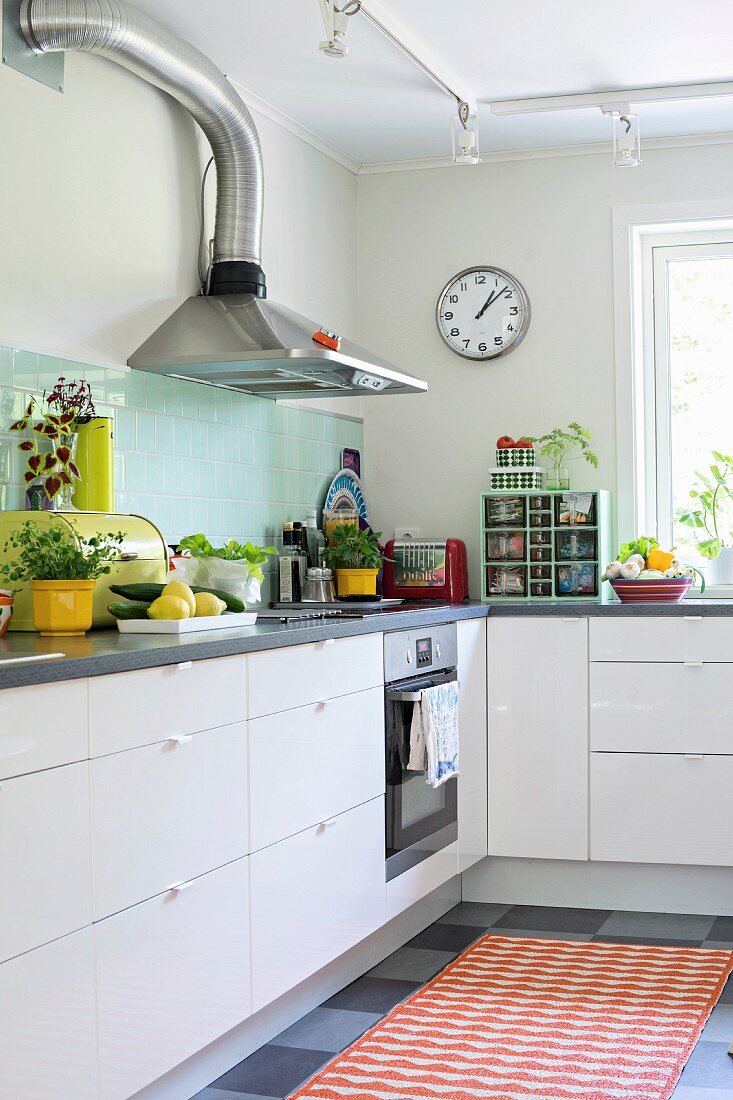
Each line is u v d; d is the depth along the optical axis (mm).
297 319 3600
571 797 4023
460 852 3889
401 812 3479
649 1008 3072
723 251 4695
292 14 3387
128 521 3047
